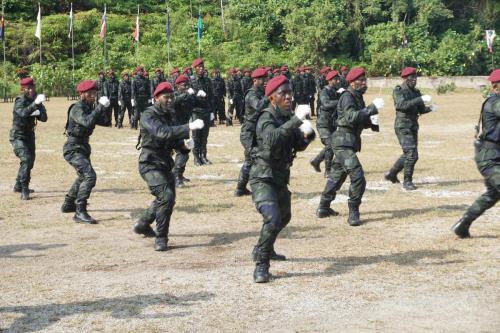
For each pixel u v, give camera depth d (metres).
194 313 5.56
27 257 7.58
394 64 56.22
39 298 6.04
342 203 10.37
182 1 66.94
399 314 5.44
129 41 58.38
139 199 11.09
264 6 61.84
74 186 9.86
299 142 6.38
